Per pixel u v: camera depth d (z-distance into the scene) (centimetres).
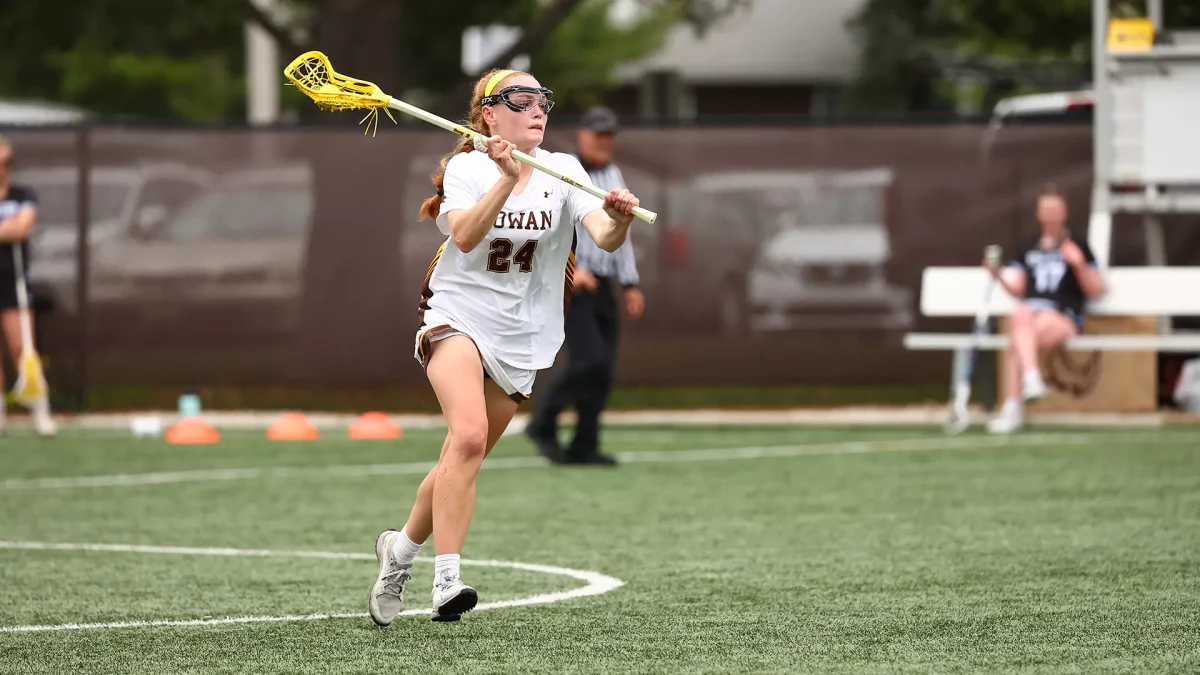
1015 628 2261
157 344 5766
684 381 5691
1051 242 5162
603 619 2348
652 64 13462
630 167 5694
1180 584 2609
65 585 2689
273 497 3859
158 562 2933
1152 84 5428
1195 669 1997
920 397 6612
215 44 8994
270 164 5766
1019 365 5150
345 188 5762
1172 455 4491
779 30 13462
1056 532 3200
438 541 2173
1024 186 5619
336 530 3344
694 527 3319
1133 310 5231
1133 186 5722
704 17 8275
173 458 4662
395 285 5759
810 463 4462
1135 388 5438
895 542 3098
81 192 5762
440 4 8600
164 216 5769
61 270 5762
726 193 5675
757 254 5681
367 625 2319
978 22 9512
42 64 11569
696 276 5688
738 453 4738
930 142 5638
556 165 2227
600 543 3116
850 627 2278
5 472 4350
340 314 5762
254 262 5759
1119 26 5500
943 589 2584
